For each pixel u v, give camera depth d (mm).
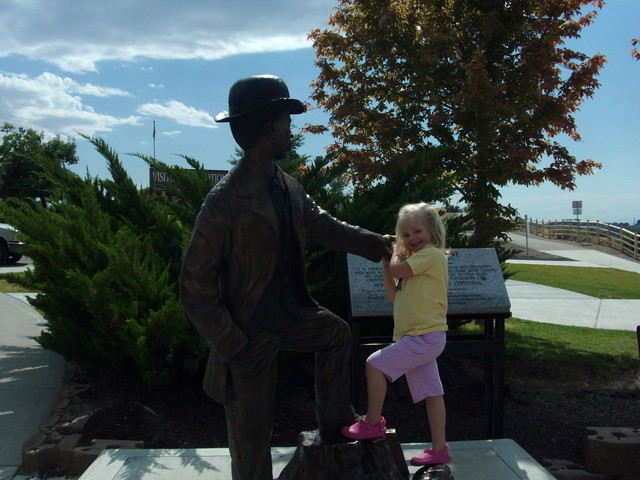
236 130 2373
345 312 5156
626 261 22406
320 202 5355
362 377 5516
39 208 5531
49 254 4824
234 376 2338
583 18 8453
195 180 5086
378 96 9406
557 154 8539
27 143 29969
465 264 4164
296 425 4391
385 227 5172
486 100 7691
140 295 4516
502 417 4062
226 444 3990
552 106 8180
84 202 5105
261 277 2322
